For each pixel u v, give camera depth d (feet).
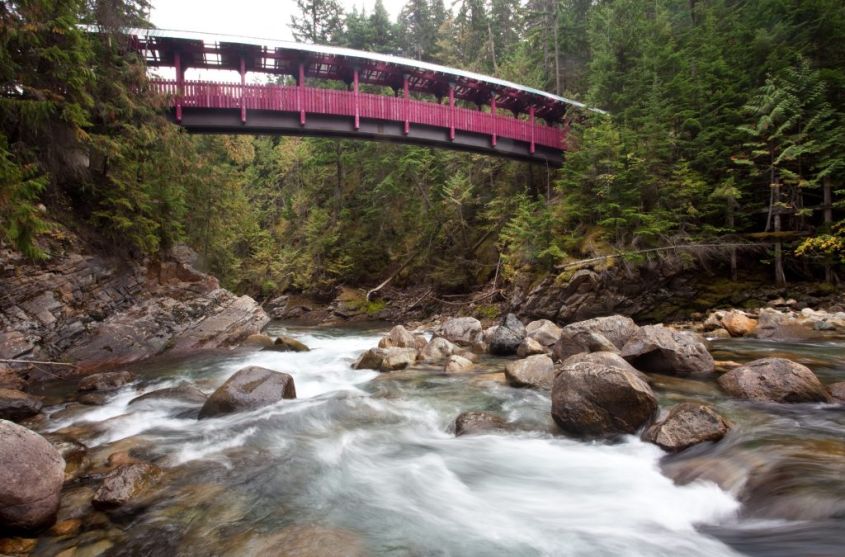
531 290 69.15
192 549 12.03
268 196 156.87
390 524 13.75
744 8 80.74
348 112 72.08
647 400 20.03
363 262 114.52
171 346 48.57
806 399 22.58
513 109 96.32
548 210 69.77
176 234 58.18
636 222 63.67
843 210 58.23
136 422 23.77
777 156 58.80
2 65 30.96
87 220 46.88
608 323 36.68
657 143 62.28
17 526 12.43
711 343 43.47
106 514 13.97
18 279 37.63
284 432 22.06
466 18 145.69
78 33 34.55
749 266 63.46
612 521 14.12
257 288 128.98
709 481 15.70
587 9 124.57
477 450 19.98
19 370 33.88
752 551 12.05
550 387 28.60
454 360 36.94
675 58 73.10
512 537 13.14
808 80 56.03
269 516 14.03
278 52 70.54
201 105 64.03
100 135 41.96
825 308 53.98
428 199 107.86
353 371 38.22
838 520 12.58
